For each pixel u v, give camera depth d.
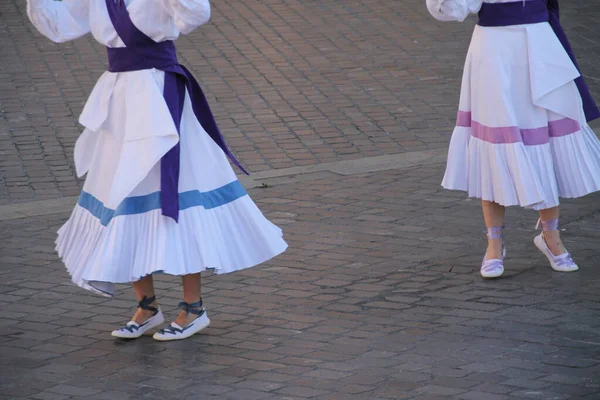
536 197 10.63
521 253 11.88
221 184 9.44
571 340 9.45
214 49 21.89
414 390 8.48
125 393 8.62
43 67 21.00
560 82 10.62
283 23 23.72
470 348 9.34
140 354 9.48
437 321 10.02
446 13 10.35
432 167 15.34
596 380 8.59
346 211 13.62
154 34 8.98
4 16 24.58
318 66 20.69
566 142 10.85
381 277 11.31
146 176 9.11
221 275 11.50
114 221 9.06
